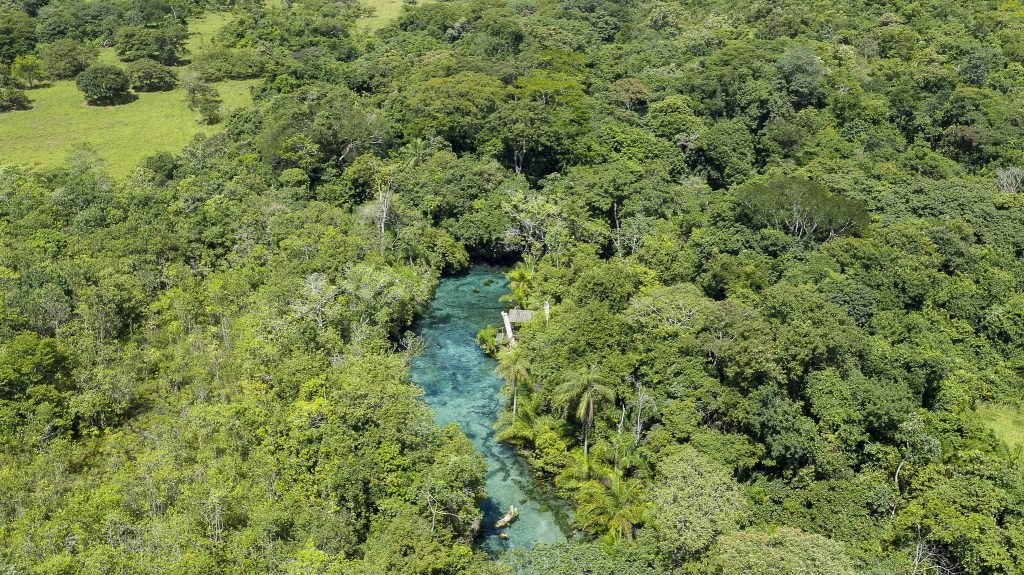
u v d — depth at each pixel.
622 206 102.12
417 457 51.91
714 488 45.69
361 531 48.75
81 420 59.72
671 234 91.25
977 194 90.06
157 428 57.94
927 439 52.25
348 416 52.59
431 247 97.25
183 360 65.69
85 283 71.44
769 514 49.88
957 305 71.94
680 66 140.62
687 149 117.75
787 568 38.25
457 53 142.88
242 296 76.44
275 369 60.16
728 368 56.59
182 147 116.81
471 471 49.97
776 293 63.50
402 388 56.22
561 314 69.69
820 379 56.56
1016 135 102.56
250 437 53.50
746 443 54.25
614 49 152.50
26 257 75.00
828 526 47.81
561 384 58.72
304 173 105.69
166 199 92.81
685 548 43.34
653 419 58.59
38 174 97.44
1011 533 43.50
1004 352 69.62
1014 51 119.06
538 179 115.81
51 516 47.00
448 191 101.38
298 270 78.38
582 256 87.06
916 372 59.44
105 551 41.62
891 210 89.69
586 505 53.12
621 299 70.69
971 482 47.09
